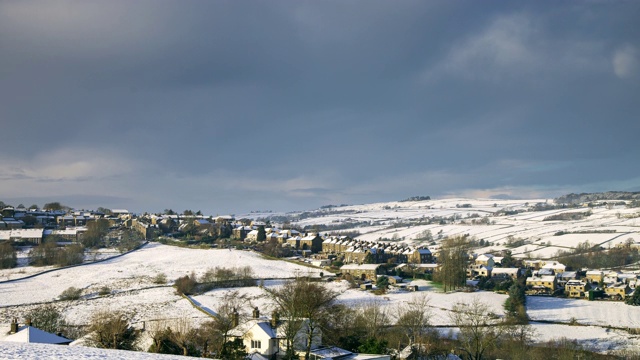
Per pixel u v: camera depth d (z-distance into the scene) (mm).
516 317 180250
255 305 173375
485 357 134000
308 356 98312
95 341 104688
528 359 135375
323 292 131000
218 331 112375
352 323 133875
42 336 106188
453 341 146500
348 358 104750
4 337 107312
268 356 103812
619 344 155250
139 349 101875
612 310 197625
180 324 136000
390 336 136500
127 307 178625
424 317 167375
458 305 195750
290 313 101625
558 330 171000
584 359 137375
